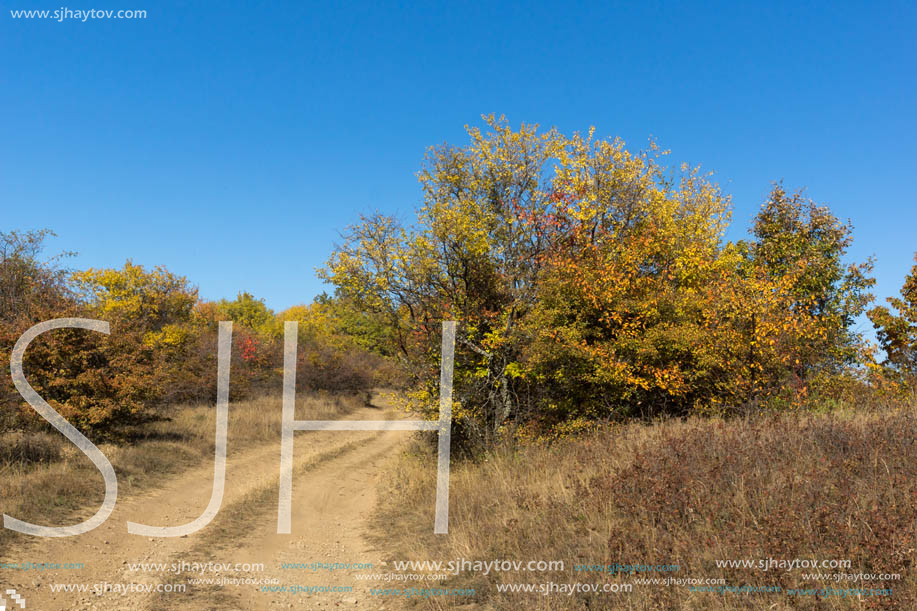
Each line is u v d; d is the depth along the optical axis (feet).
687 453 26.58
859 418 31.58
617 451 31.42
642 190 61.36
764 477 22.89
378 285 47.91
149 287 90.94
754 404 43.37
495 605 20.04
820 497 20.07
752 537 18.53
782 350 46.60
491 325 50.24
